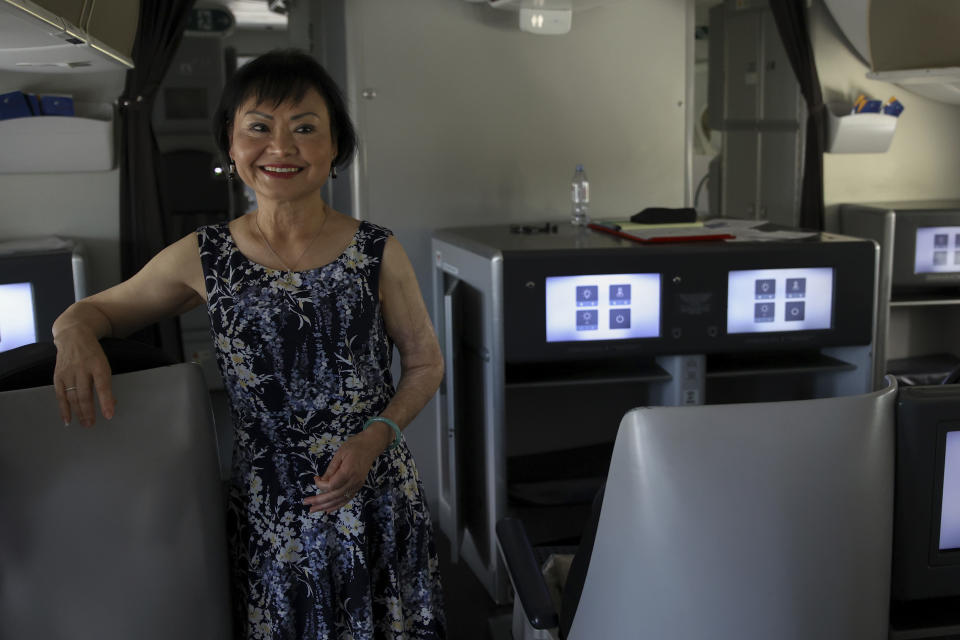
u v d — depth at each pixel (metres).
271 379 1.41
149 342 3.06
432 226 3.21
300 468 1.42
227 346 1.41
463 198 3.23
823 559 1.11
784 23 3.38
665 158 3.41
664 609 1.11
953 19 2.70
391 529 1.49
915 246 3.22
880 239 3.22
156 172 2.94
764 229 2.88
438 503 3.24
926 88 3.46
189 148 3.91
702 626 1.11
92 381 1.18
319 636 1.45
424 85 3.13
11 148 2.79
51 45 2.06
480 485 2.77
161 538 1.21
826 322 2.62
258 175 1.38
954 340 3.68
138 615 1.22
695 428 1.06
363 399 1.45
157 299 1.45
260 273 1.40
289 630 1.44
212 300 1.40
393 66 3.09
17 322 2.68
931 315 3.69
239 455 1.46
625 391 3.13
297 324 1.40
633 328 2.53
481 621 2.53
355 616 1.45
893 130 3.46
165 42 2.88
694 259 2.52
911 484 1.20
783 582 1.11
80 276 2.72
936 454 1.19
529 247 2.52
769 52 3.95
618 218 3.38
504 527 1.70
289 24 3.88
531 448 3.10
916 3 2.74
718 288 2.54
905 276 3.24
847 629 1.15
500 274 2.44
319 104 1.39
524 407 3.06
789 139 3.81
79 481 1.16
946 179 3.70
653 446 1.06
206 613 1.26
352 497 1.36
